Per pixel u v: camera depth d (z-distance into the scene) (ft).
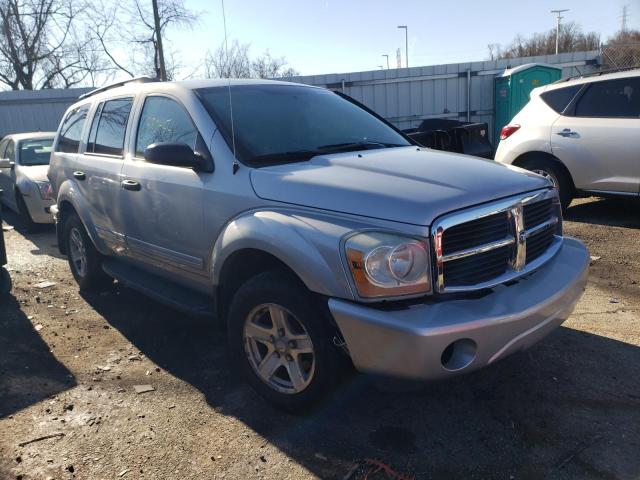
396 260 8.45
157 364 12.86
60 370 12.68
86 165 16.24
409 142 14.07
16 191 29.22
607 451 9.07
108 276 17.71
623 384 11.02
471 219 8.84
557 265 10.49
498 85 53.06
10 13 89.51
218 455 9.41
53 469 9.16
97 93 17.78
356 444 9.54
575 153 22.99
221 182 11.08
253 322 10.61
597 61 55.62
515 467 8.79
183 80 13.75
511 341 8.81
